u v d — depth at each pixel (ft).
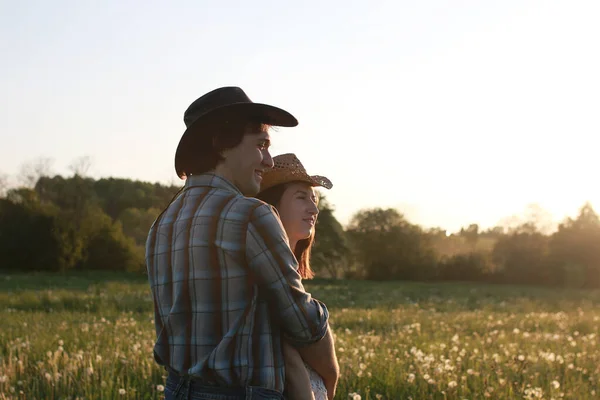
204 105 8.44
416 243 259.60
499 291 151.33
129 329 37.88
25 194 229.66
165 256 8.08
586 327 46.96
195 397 7.69
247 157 8.29
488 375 20.38
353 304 80.43
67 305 63.77
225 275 7.59
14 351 25.34
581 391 19.94
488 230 368.27
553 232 252.83
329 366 8.30
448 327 43.98
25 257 219.41
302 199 9.98
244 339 7.47
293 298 7.65
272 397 7.53
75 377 19.90
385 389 19.48
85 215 239.91
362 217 268.41
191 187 8.30
